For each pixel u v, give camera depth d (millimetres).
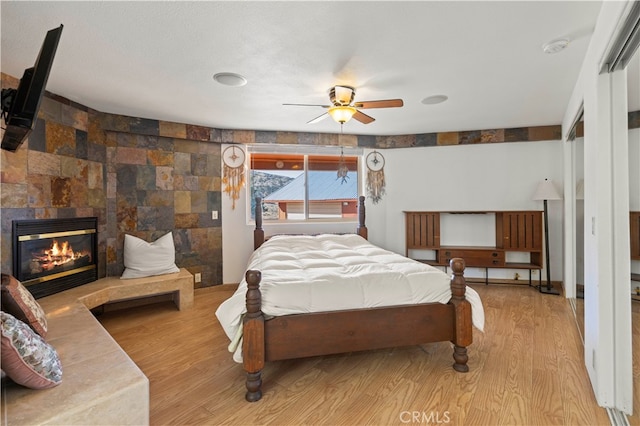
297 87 2787
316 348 2033
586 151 2066
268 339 1968
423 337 2188
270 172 4566
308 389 2020
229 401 1905
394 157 4770
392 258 2900
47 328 2055
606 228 1747
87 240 3256
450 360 2369
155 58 2252
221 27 1880
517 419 1701
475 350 2498
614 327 1744
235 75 2535
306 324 2014
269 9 1714
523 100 3209
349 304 2117
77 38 1982
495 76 2605
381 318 2121
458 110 3531
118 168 3584
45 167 2795
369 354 2479
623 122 1704
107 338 1941
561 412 1745
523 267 4156
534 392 1934
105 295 3031
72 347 1817
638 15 1339
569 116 3256
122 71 2449
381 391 1987
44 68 1543
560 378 2078
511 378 2096
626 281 1706
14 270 2549
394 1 1653
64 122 2975
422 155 4688
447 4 1682
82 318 2277
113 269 3551
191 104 3209
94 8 1693
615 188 1729
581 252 3148
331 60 2301
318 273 2334
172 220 3906
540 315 3232
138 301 3709
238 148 4301
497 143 4426
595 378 1875
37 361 1359
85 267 3199
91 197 3285
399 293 2193
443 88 2857
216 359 2424
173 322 3174
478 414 1750
